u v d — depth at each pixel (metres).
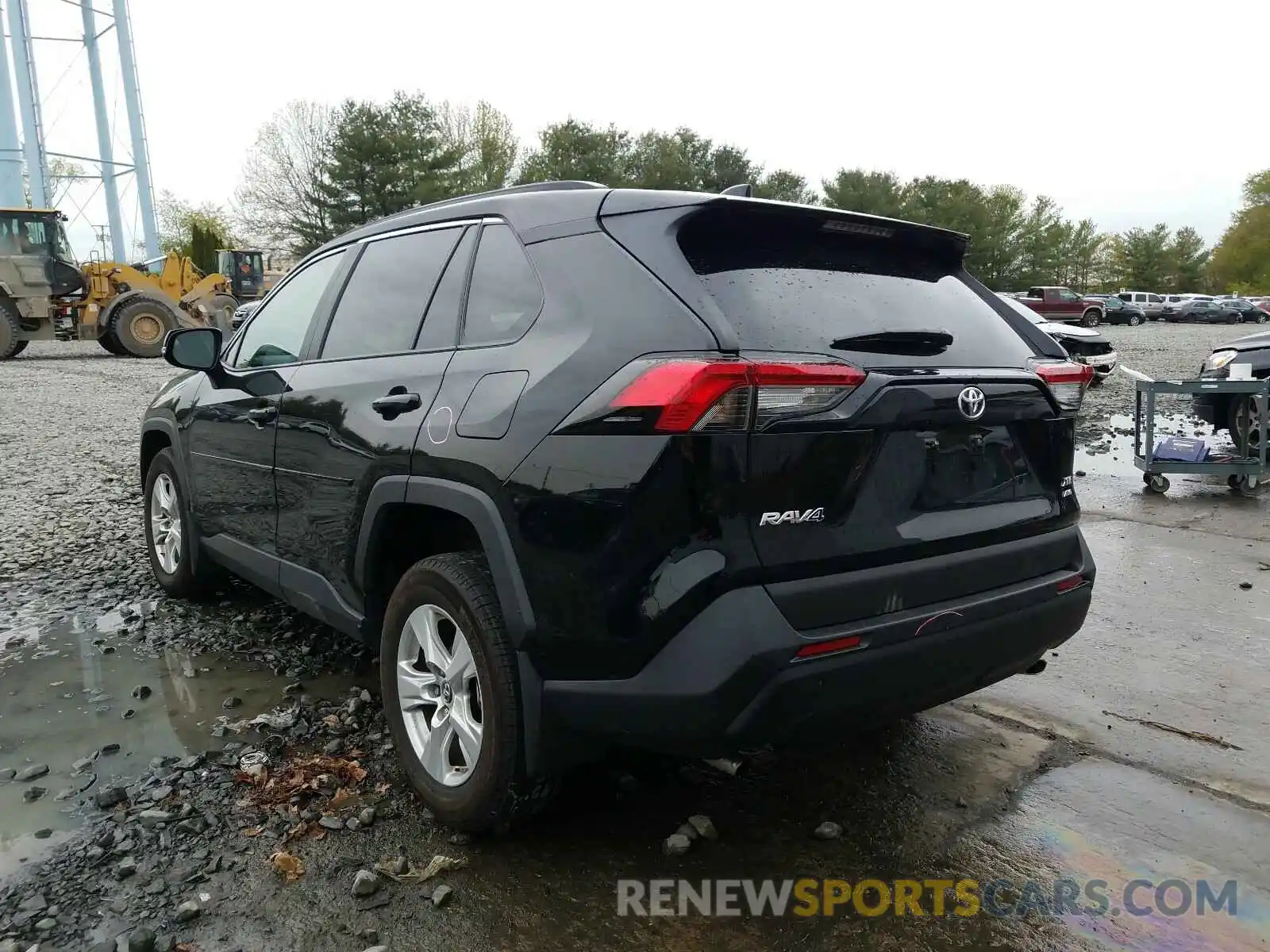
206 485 4.25
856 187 58.56
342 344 3.42
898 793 2.98
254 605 4.78
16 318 20.75
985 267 63.94
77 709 3.54
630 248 2.44
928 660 2.38
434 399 2.75
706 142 53.84
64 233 21.17
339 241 3.77
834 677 2.21
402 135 41.62
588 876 2.53
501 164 54.06
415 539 3.08
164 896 2.41
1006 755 3.23
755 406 2.14
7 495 7.43
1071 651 4.18
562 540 2.31
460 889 2.46
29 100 41.94
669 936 2.29
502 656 2.48
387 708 2.92
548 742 2.43
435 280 3.06
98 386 15.84
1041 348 3.02
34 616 4.62
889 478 2.38
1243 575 5.28
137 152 46.53
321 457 3.26
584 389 2.31
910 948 2.27
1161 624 4.50
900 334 2.50
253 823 2.75
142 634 4.37
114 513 6.82
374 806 2.85
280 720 3.41
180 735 3.31
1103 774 3.10
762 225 2.55
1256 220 70.81
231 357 4.25
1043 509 2.81
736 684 2.14
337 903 2.39
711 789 2.99
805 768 3.13
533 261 2.67
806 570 2.23
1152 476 7.59
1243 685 3.81
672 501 2.15
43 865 2.54
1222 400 7.86
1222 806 2.90
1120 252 80.81
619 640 2.24
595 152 49.19
